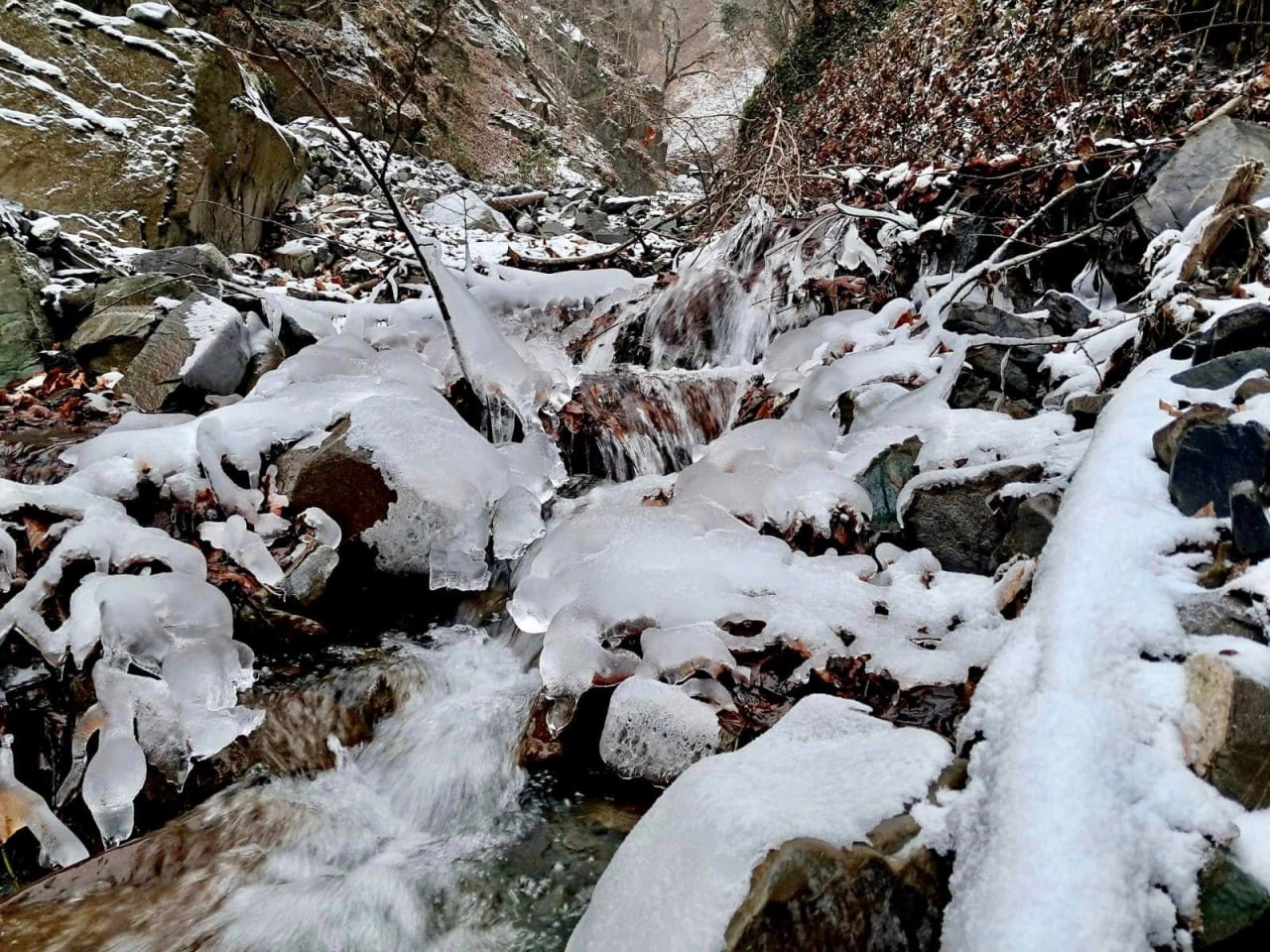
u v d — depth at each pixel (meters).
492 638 3.23
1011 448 2.89
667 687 2.36
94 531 2.93
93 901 2.17
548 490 3.74
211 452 3.29
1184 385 2.27
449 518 3.17
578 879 2.23
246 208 7.88
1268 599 1.63
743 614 2.53
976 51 8.77
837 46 12.94
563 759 2.55
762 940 1.43
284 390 3.73
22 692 2.71
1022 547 2.54
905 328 3.99
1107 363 3.29
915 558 2.79
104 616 2.67
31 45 6.52
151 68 6.97
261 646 3.03
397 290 6.13
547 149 17.06
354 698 2.86
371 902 2.24
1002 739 1.62
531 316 5.85
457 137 14.50
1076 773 1.50
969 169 4.82
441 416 3.42
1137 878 1.40
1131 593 1.73
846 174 5.47
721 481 3.22
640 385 4.38
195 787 2.62
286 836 2.42
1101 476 2.06
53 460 3.57
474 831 2.45
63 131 6.30
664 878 1.59
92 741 2.67
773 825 1.55
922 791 1.64
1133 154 4.26
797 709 2.07
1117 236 4.12
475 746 2.67
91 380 4.52
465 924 2.16
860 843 1.53
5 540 2.86
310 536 3.12
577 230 10.16
